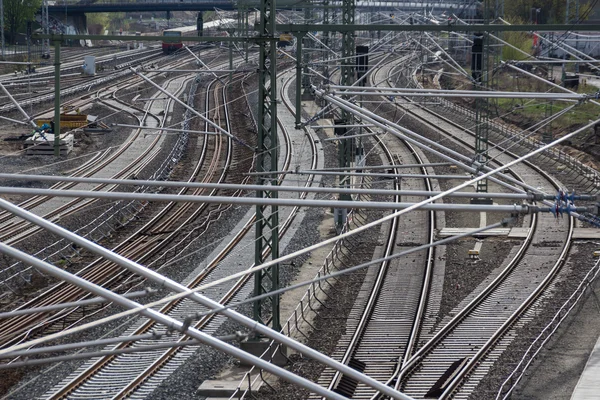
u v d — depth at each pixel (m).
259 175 63.66
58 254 93.38
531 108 198.12
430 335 69.12
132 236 101.75
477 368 61.81
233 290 80.25
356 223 107.00
